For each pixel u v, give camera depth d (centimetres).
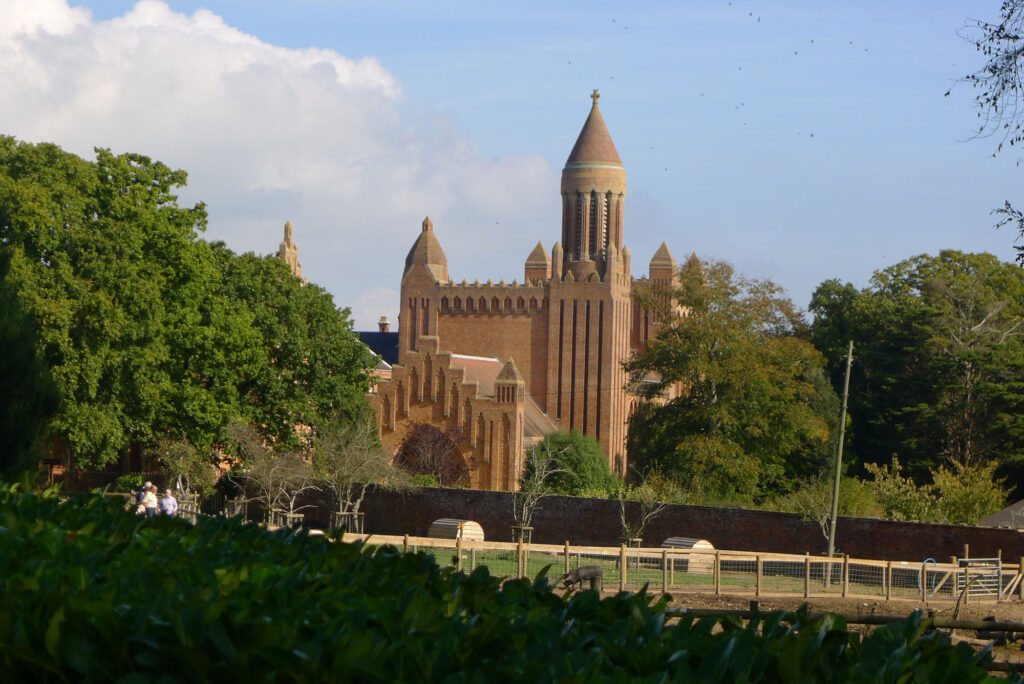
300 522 1166
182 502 5209
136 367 5028
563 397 12369
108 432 4912
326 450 6488
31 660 611
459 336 12825
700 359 8119
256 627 603
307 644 582
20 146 5184
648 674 576
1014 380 8219
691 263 8438
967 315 9250
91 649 611
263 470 5938
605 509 6281
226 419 5759
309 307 6975
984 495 5925
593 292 12319
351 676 566
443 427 9694
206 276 5775
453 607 728
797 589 3950
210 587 698
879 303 10050
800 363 8281
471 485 9619
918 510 5959
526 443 10144
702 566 4534
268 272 6912
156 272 5359
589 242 14025
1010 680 571
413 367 9806
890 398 9188
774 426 8025
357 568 875
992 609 3575
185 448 5453
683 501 6756
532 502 6431
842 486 6028
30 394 2306
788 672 567
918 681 553
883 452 9150
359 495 6838
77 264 4956
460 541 3341
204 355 5675
